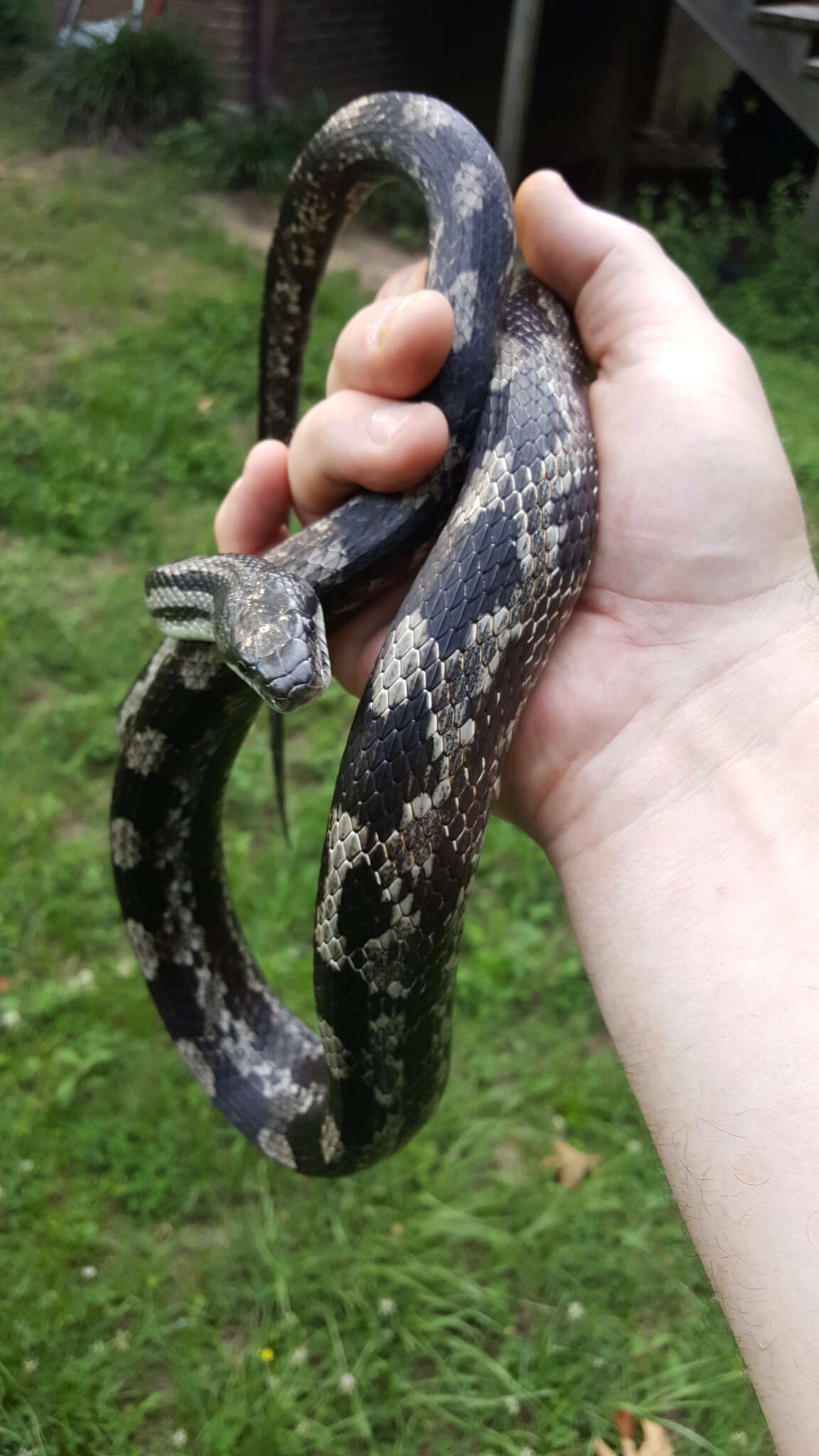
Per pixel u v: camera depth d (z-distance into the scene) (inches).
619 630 7.7
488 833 14.6
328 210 10.7
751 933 6.5
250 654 7.3
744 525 7.6
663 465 7.7
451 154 8.7
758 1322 5.5
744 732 7.2
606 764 7.5
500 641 6.7
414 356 7.5
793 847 6.7
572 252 8.5
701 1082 6.2
